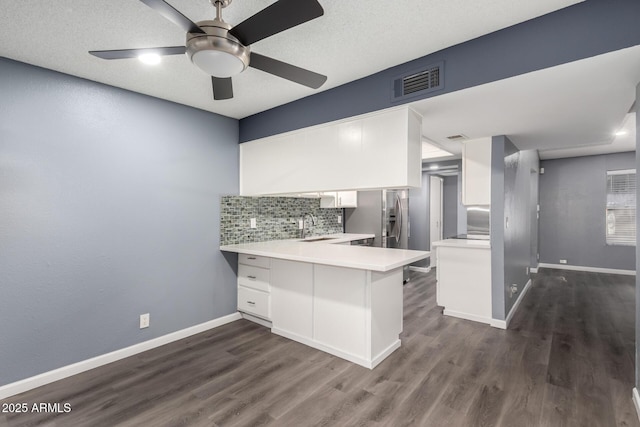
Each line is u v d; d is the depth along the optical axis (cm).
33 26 178
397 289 281
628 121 389
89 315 249
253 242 372
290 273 300
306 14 129
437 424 180
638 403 189
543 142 380
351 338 255
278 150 323
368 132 256
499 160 341
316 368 244
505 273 339
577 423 180
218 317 338
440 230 696
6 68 212
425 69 221
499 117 270
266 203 390
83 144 246
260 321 341
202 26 143
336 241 409
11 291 215
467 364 250
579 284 518
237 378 231
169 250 299
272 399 205
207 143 331
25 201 220
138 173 277
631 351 271
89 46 199
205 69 162
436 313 376
